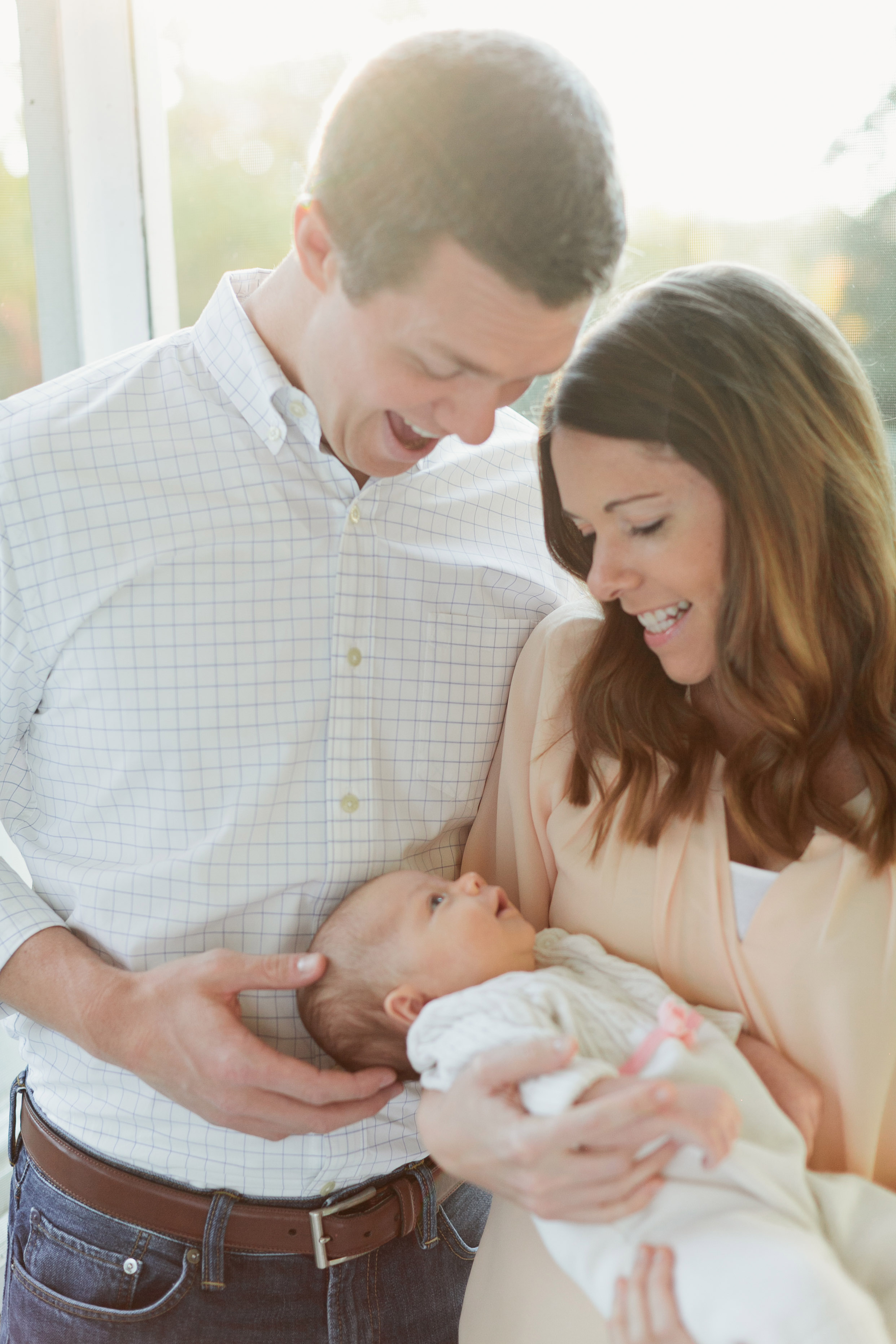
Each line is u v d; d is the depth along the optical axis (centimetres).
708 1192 100
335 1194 124
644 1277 97
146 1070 112
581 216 94
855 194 174
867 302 176
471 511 137
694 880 119
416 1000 114
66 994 117
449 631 130
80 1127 125
